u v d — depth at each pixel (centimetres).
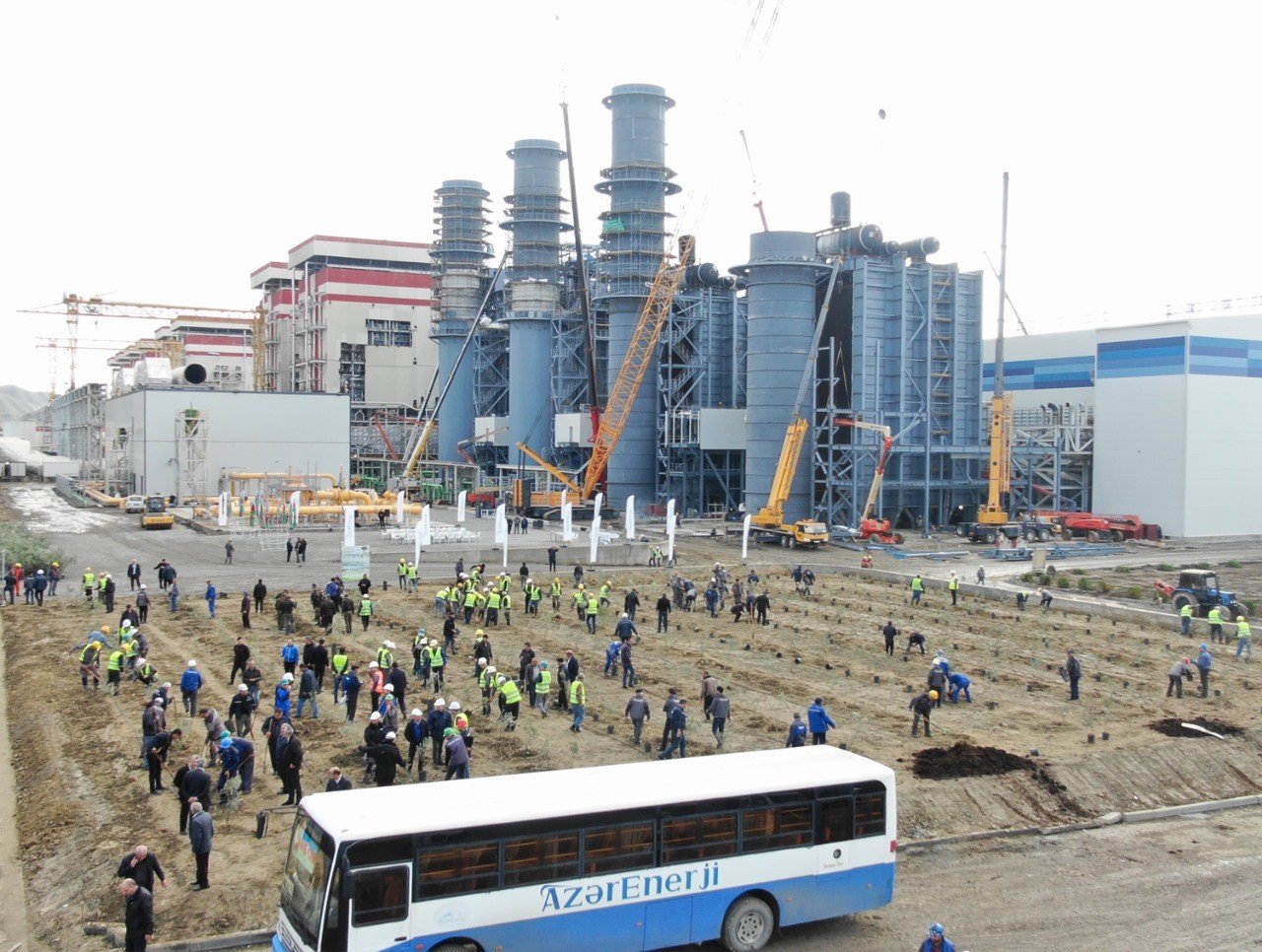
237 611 5341
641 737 3209
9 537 6725
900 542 9338
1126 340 10400
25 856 2420
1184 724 3441
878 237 10225
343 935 1684
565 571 7262
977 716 3569
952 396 10731
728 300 12294
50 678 3891
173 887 2158
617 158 12125
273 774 2867
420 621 5159
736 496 12306
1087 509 10906
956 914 2173
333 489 11262
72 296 18350
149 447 11850
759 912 1989
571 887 1838
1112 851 2548
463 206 15288
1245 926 2125
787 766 2108
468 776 2616
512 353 13688
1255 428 10288
